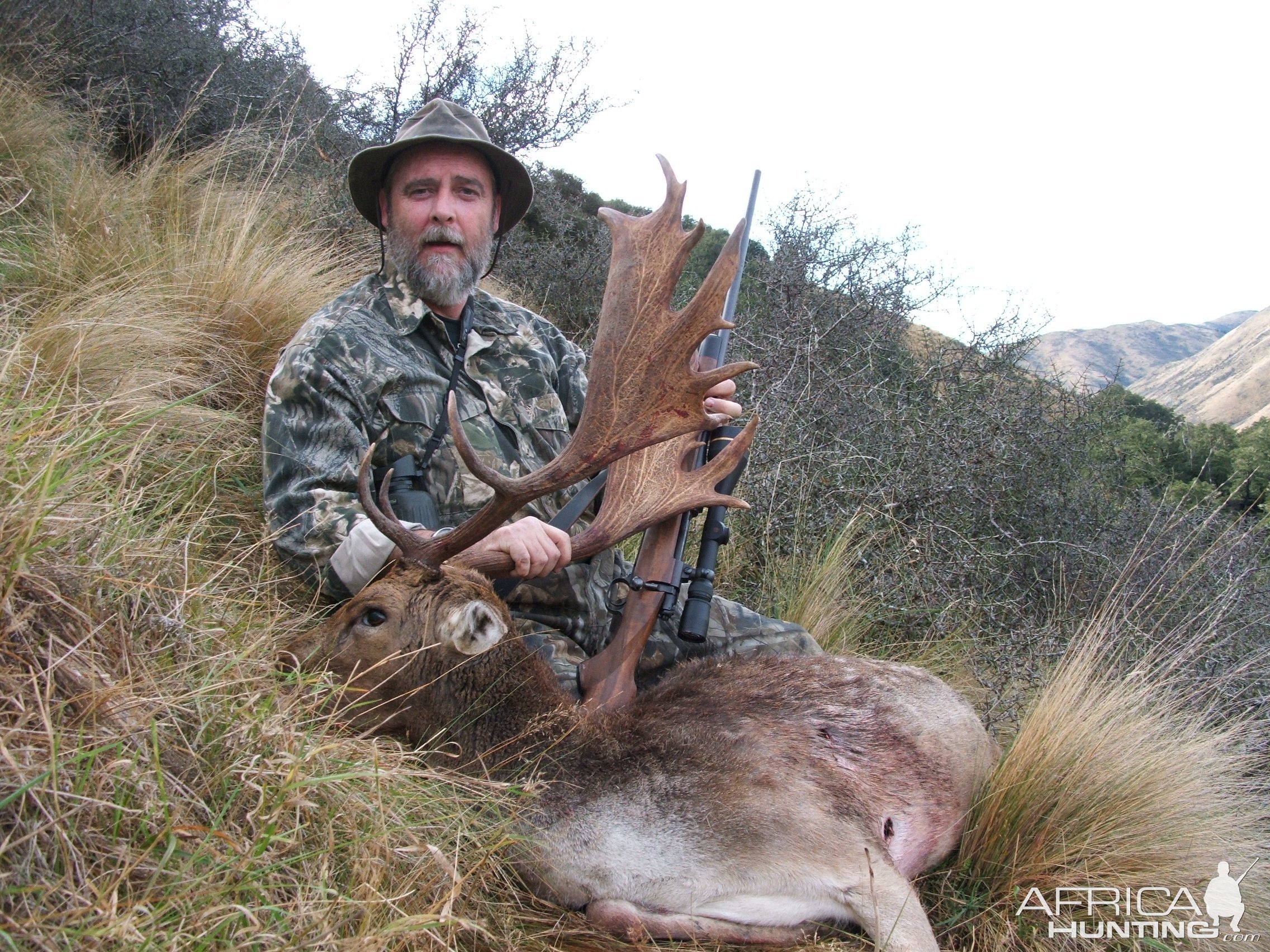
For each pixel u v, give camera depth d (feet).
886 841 9.39
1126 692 12.36
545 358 12.63
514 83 26.78
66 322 11.49
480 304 12.57
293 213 20.40
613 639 10.21
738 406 11.84
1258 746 12.98
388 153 12.07
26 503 6.49
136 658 6.83
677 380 9.39
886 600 15.80
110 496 8.02
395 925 5.97
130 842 5.70
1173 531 17.40
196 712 6.75
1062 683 11.65
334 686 8.25
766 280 21.45
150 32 22.68
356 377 10.77
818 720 9.84
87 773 5.58
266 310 15.56
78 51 21.79
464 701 8.94
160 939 5.31
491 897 8.07
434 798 7.93
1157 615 15.76
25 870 5.18
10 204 15.29
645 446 9.42
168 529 8.72
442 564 9.27
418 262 11.76
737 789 8.48
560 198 31.32
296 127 23.48
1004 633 15.34
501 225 13.61
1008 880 9.89
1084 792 10.57
